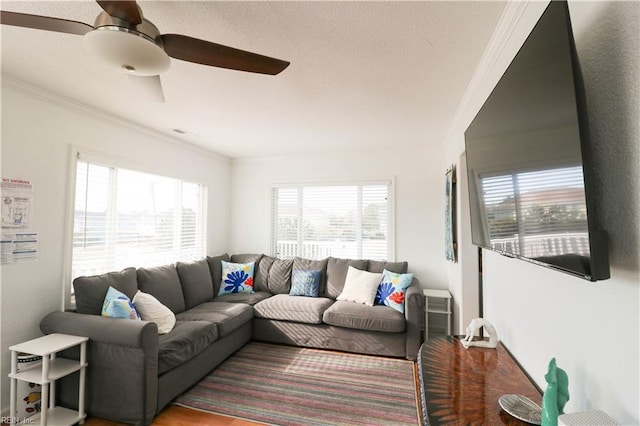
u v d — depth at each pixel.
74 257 2.69
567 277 1.03
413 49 1.82
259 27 1.62
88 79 2.25
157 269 3.23
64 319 2.24
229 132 3.57
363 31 1.65
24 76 2.21
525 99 1.02
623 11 0.76
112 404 2.12
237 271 4.21
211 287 3.90
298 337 3.47
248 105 2.73
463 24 1.59
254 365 3.01
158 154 3.62
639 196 0.71
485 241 1.51
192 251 4.26
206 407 2.31
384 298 3.57
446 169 3.92
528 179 1.01
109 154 2.98
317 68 2.05
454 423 1.04
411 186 4.26
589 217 0.72
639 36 0.70
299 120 3.13
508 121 1.17
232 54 1.39
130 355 2.09
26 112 2.32
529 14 1.32
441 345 1.74
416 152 4.26
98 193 2.93
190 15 1.52
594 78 0.88
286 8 1.47
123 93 2.49
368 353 3.26
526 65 1.01
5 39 1.76
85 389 2.17
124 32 1.18
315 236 4.67
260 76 2.17
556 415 0.90
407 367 2.98
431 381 1.33
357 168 4.49
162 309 2.65
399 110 2.83
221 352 2.99
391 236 4.29
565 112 0.79
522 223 1.07
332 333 3.37
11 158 2.23
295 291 4.00
